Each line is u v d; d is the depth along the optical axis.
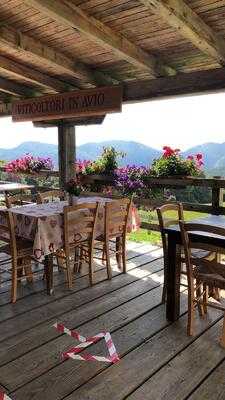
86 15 3.94
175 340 2.84
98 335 2.91
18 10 4.12
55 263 4.62
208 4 3.50
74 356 2.62
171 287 3.10
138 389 2.27
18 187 6.86
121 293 3.76
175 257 3.04
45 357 2.61
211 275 2.82
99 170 6.38
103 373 2.43
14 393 2.23
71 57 5.23
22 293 3.74
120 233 4.34
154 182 5.70
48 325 3.07
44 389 2.27
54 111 6.24
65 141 6.85
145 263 4.71
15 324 3.08
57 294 3.72
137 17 3.95
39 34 4.64
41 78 5.89
